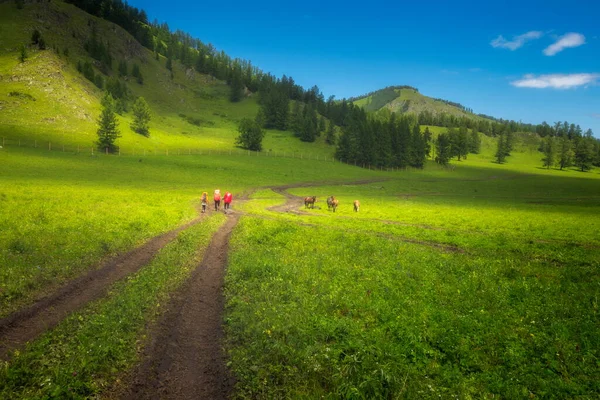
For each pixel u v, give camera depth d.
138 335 11.04
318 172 125.56
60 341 10.06
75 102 150.50
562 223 38.91
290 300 14.16
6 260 16.47
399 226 34.28
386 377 8.73
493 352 10.59
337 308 13.65
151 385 8.81
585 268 20.08
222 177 92.19
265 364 9.67
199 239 25.14
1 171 64.81
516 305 14.27
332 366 9.62
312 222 36.09
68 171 75.50
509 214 47.22
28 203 33.22
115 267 17.61
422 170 171.50
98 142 122.94
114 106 172.88
